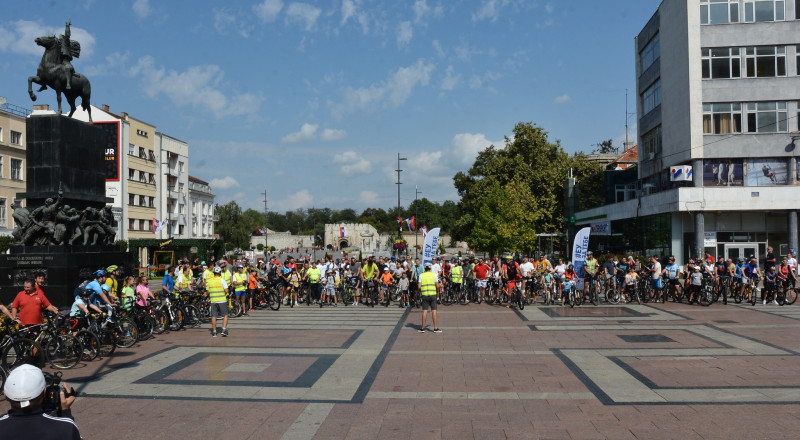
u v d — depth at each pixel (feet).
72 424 10.09
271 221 629.92
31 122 51.44
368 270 68.59
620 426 20.86
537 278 70.03
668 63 113.39
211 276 45.24
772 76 102.17
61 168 51.13
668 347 37.01
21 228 50.26
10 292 48.98
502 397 25.20
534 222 163.22
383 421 21.94
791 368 30.30
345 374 30.25
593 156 252.42
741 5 102.58
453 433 20.38
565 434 20.07
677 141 109.40
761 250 103.81
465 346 38.55
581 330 45.19
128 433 20.85
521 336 42.63
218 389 27.27
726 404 23.53
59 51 52.60
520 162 166.91
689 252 105.29
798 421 21.12
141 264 154.92
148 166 200.95
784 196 99.40
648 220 118.11
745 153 102.12
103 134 57.72
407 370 31.04
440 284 65.62
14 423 9.78
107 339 36.52
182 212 228.43
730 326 46.16
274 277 70.49
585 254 63.46
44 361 30.81
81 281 50.31
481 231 157.48
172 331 47.57
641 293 66.74
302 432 20.74
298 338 42.88
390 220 517.96
